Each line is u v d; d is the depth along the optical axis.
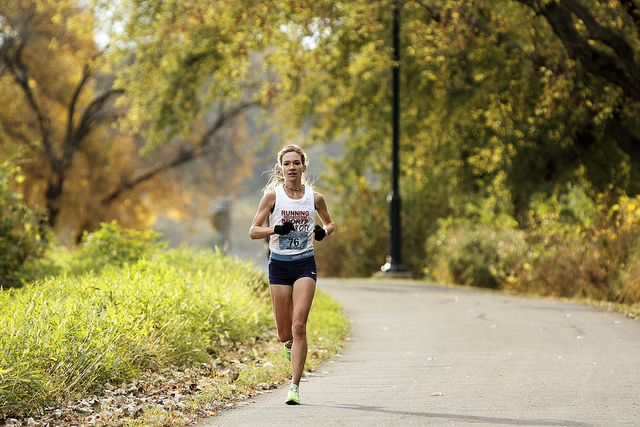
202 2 46.00
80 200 84.00
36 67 79.12
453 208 58.56
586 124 45.56
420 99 53.94
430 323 27.44
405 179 63.62
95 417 14.29
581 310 29.94
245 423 13.90
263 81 60.09
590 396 15.48
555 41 36.69
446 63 46.38
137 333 18.34
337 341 23.48
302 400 15.88
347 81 58.47
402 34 52.34
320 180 67.06
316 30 44.31
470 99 48.84
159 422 13.79
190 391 16.88
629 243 33.41
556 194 44.78
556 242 37.69
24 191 80.62
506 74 44.56
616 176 47.53
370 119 58.69
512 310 30.41
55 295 19.61
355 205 64.50
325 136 63.38
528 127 46.66
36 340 15.51
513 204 48.66
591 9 34.72
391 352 21.81
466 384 17.05
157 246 33.44
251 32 46.50
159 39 57.38
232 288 26.64
